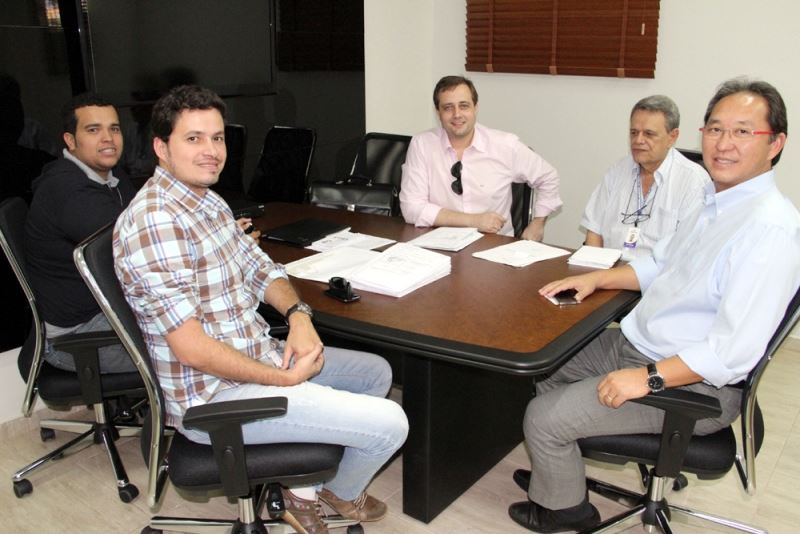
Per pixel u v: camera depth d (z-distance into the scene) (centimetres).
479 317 175
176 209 153
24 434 270
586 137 408
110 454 230
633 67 377
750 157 161
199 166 155
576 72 398
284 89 357
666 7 361
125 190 257
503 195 299
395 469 240
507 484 232
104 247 149
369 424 162
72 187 212
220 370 152
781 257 152
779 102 159
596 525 196
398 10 424
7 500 225
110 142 229
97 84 269
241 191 346
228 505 222
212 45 312
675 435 157
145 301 148
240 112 337
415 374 197
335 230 255
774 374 310
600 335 208
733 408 167
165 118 152
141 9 280
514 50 420
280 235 248
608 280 196
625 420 167
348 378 190
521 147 296
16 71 245
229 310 165
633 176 264
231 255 169
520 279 205
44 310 218
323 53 376
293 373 161
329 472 160
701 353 155
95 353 197
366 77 412
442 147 296
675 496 224
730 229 163
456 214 268
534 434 178
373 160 355
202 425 143
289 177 345
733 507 218
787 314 155
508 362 150
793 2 325
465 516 214
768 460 243
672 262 185
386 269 202
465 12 440
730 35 346
